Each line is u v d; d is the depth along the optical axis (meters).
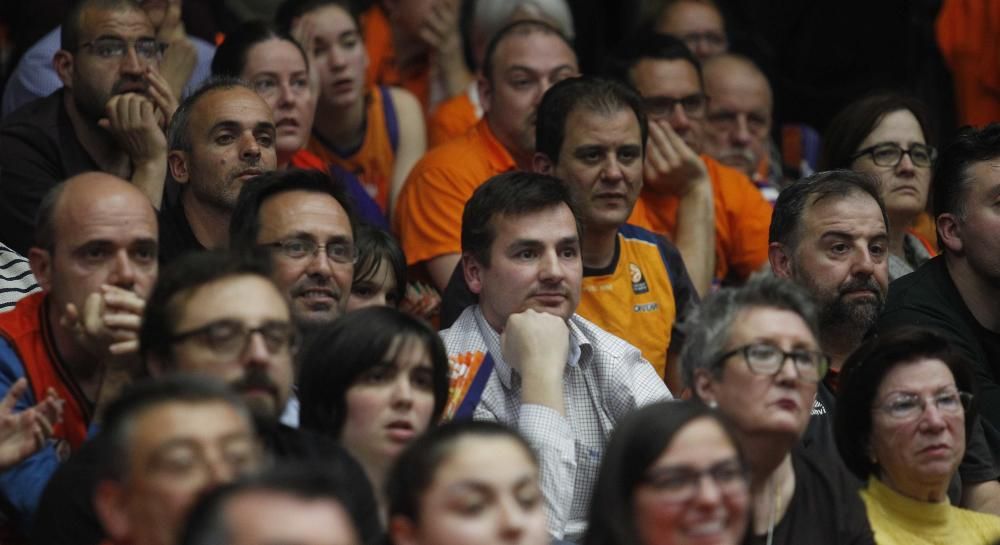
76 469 12.16
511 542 10.69
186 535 9.34
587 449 15.66
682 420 11.61
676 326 18.27
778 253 17.03
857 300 16.62
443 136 22.95
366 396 13.11
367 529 12.06
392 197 22.20
